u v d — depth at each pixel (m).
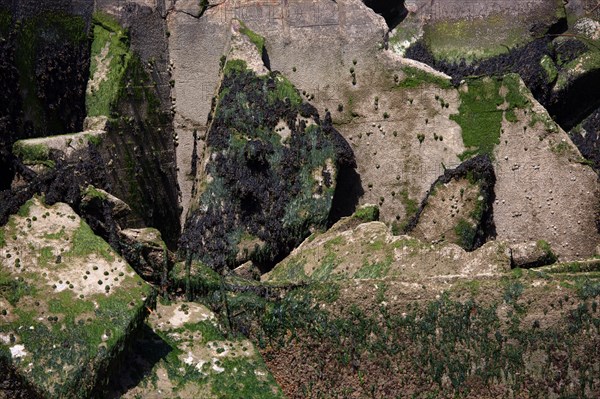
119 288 29.52
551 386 29.36
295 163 33.53
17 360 28.30
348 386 30.08
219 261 33.00
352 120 34.62
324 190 33.53
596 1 35.53
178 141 34.84
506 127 33.78
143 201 33.88
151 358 29.58
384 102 34.50
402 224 34.28
